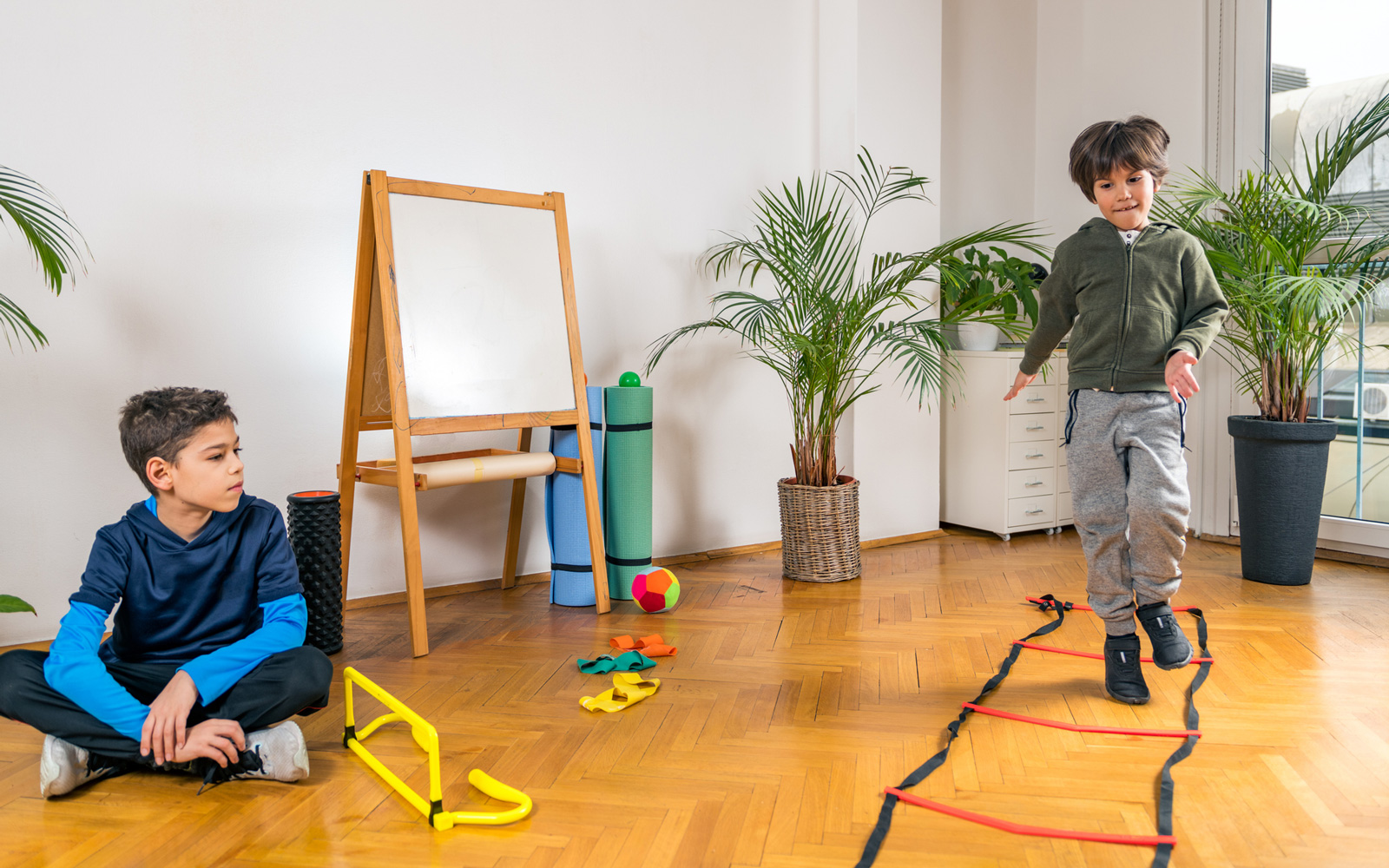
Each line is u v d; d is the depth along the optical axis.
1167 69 3.80
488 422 2.66
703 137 3.48
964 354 3.94
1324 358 3.37
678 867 1.38
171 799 1.62
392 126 2.92
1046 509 3.91
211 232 2.69
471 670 2.31
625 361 3.37
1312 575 3.12
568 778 1.68
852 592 3.02
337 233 2.86
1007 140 4.29
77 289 2.54
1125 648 2.02
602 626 2.69
